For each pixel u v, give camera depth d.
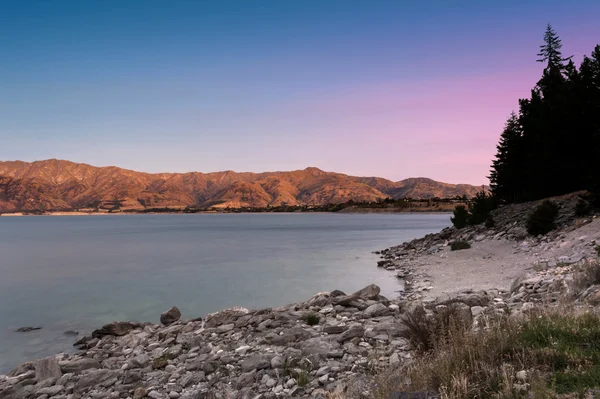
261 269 37.81
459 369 5.54
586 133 38.50
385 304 16.78
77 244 79.00
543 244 27.95
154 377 10.58
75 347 16.59
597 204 31.33
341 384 7.51
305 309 17.11
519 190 50.44
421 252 40.66
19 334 18.56
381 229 109.19
